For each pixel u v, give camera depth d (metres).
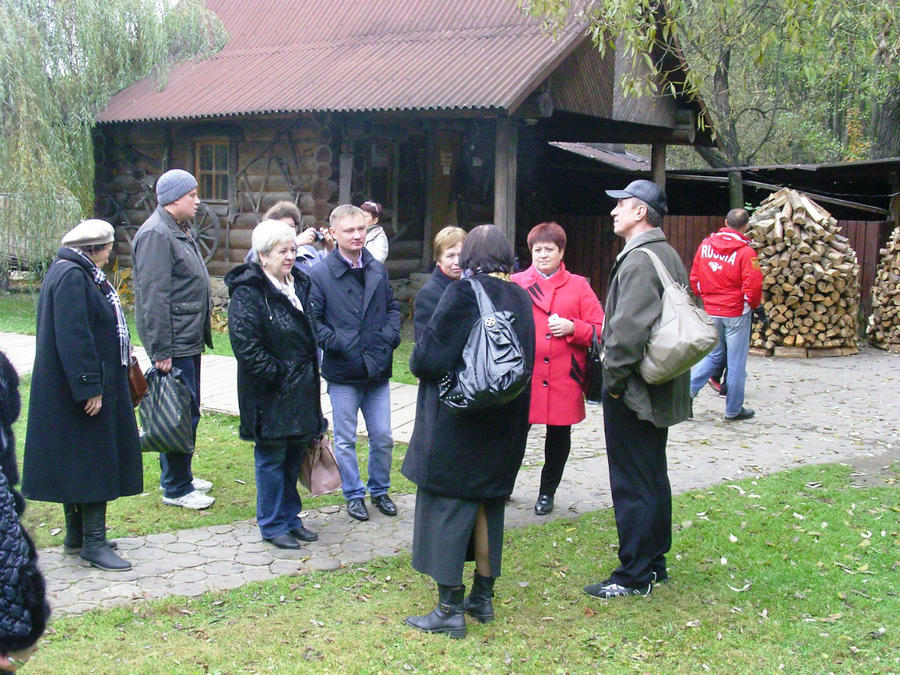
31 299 15.25
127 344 4.70
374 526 5.32
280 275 4.86
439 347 3.80
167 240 5.23
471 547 4.10
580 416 5.37
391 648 3.81
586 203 18.00
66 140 13.89
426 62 11.73
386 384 5.54
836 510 5.51
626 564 4.36
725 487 6.00
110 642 3.77
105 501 4.58
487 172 14.69
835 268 11.35
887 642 3.89
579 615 4.14
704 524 5.27
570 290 5.38
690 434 7.56
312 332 4.91
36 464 4.43
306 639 3.87
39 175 13.09
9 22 12.98
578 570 4.66
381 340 5.38
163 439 5.16
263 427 4.75
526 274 5.47
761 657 3.75
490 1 12.62
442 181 13.92
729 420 8.07
